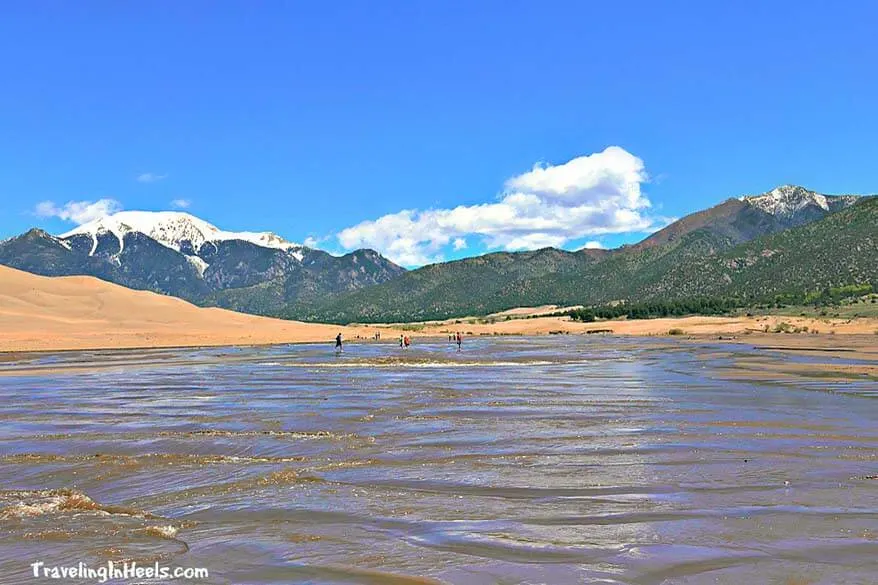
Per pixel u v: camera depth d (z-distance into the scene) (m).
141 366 51.91
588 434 20.84
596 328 153.75
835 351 67.25
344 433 21.14
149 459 17.31
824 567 9.59
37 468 16.31
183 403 29.09
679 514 12.28
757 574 9.33
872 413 25.11
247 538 10.99
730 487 14.30
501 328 161.25
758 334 121.44
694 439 19.95
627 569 9.52
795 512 12.39
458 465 16.52
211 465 16.58
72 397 31.59
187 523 11.89
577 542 10.70
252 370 47.84
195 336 94.56
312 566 9.68
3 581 9.26
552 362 56.22
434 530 11.35
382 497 13.55
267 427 22.36
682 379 39.44
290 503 13.12
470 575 9.29
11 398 31.36
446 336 134.50
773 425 22.45
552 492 13.93
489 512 12.45
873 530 11.30
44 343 78.19
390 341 104.62
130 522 11.96
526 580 9.11
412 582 9.06
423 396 31.19
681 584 8.99
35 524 11.84
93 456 17.77
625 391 33.16
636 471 15.81
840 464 16.53
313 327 126.25
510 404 28.14
